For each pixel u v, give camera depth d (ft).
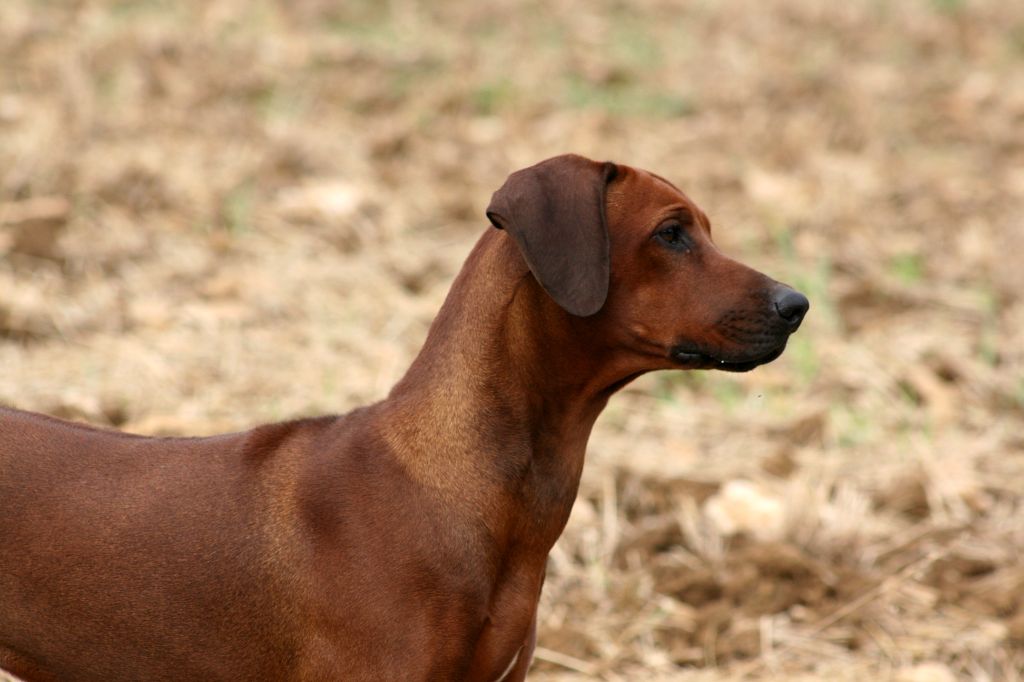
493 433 22.58
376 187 56.85
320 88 66.33
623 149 64.23
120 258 47.67
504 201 21.95
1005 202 60.64
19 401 38.68
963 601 33.99
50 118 57.11
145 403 39.58
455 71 70.90
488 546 22.35
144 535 22.59
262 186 54.75
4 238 46.91
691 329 22.68
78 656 22.79
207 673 22.66
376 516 22.20
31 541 22.62
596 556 35.32
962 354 46.37
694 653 32.35
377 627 21.85
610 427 41.55
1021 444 41.34
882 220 58.18
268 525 22.50
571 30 82.12
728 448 40.70
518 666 23.52
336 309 46.21
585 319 22.58
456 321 23.11
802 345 45.39
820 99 72.49
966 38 86.17
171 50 67.46
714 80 75.00
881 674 31.55
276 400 40.40
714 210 58.08
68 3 73.87
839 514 36.94
